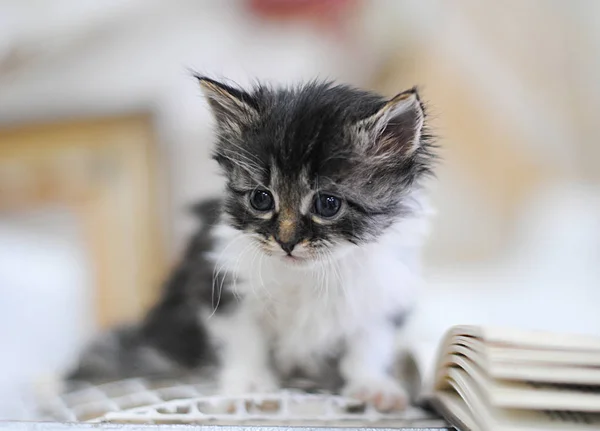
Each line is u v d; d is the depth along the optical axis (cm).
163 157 55
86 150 55
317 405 35
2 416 35
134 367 43
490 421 30
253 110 38
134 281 52
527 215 64
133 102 56
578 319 48
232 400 35
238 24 59
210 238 41
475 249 62
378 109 37
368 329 40
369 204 38
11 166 55
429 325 45
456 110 64
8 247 52
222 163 39
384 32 62
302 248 37
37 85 56
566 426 30
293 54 59
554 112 68
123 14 57
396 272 39
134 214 54
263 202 38
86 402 36
